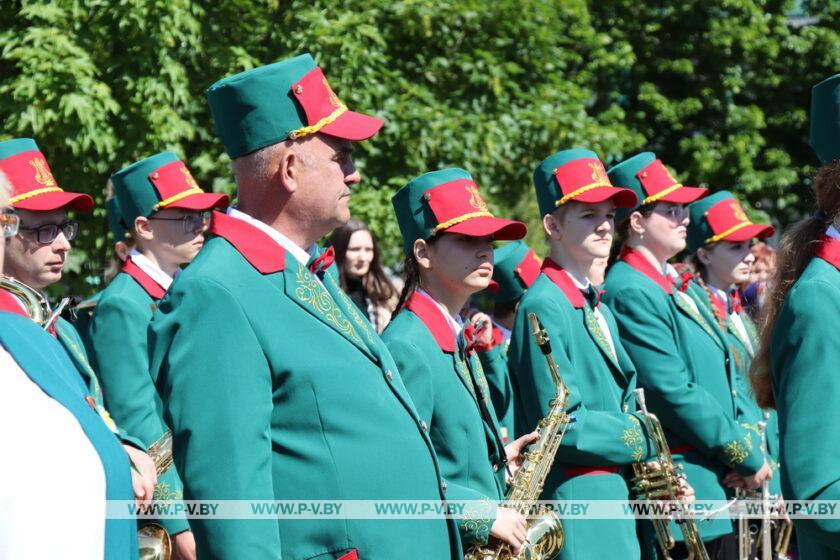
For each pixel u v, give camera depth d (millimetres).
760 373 8242
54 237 11461
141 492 10211
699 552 13523
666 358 14242
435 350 10109
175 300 7328
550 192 13000
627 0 41656
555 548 11086
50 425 5297
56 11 21500
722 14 42469
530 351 12125
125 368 12375
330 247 8078
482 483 10086
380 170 25516
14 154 11531
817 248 7855
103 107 21609
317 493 7297
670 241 15188
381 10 26297
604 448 11977
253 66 23516
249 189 7910
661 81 43344
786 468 7344
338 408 7418
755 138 42406
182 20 21812
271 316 7406
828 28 45094
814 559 7688
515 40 29172
